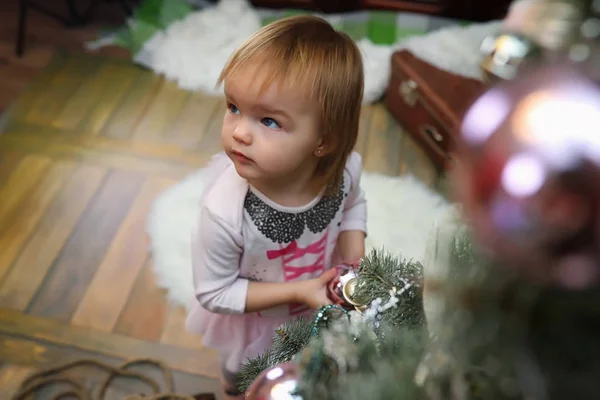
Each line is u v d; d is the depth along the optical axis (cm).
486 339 33
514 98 29
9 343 129
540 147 27
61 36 202
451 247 39
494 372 33
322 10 215
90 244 147
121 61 193
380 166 167
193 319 110
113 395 124
